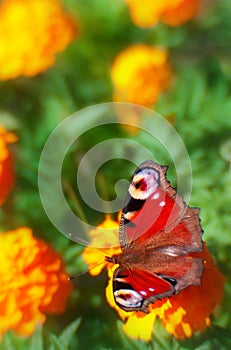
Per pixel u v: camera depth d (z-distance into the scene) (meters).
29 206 0.85
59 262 0.81
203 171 0.85
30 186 0.85
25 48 0.85
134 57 0.85
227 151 0.85
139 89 0.85
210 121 0.85
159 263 0.78
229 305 0.82
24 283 0.80
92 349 0.82
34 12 0.85
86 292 0.83
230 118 0.85
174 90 0.85
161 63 0.85
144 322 0.79
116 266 0.80
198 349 0.81
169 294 0.77
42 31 0.85
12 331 0.80
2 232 0.84
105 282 0.83
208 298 0.79
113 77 0.85
